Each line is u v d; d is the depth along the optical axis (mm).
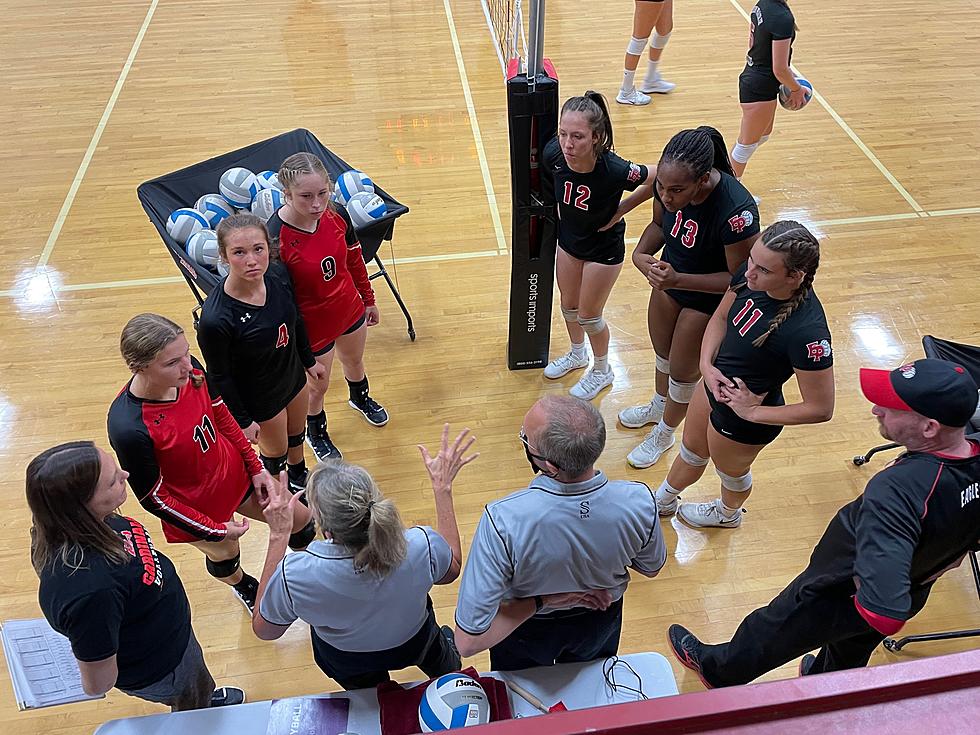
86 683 2070
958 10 8672
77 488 1896
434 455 4031
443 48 7934
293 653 3213
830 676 704
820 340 2572
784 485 3865
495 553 1909
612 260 3799
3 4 8883
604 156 3406
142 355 2336
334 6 8898
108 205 5719
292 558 2002
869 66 7547
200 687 2545
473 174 6094
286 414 3439
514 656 2270
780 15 4871
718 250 3117
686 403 3711
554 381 4484
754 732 678
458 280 5164
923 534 2035
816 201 5785
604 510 1922
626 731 688
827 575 2291
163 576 2223
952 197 5820
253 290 2951
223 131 6578
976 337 4633
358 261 3689
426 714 1997
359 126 6660
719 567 3504
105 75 7449
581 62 7672
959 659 712
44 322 4762
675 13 8648
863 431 4129
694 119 6770
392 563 1952
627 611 3330
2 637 2203
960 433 2043
